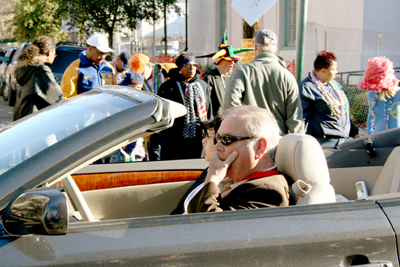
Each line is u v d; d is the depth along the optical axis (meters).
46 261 1.36
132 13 17.67
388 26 9.67
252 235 1.46
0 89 14.24
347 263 1.49
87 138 1.47
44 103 4.01
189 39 20.16
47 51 4.06
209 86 4.62
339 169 2.87
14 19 25.94
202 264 1.42
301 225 1.50
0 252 1.36
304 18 4.16
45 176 1.40
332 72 3.95
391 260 1.51
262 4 3.95
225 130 2.09
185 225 1.49
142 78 4.36
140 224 1.49
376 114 3.91
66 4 17.30
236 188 2.07
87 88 4.55
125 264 1.39
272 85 3.51
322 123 4.00
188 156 4.20
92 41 4.44
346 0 10.09
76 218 2.38
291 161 2.10
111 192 2.67
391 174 2.71
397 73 9.16
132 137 1.54
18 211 1.29
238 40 15.43
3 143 1.67
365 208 1.58
